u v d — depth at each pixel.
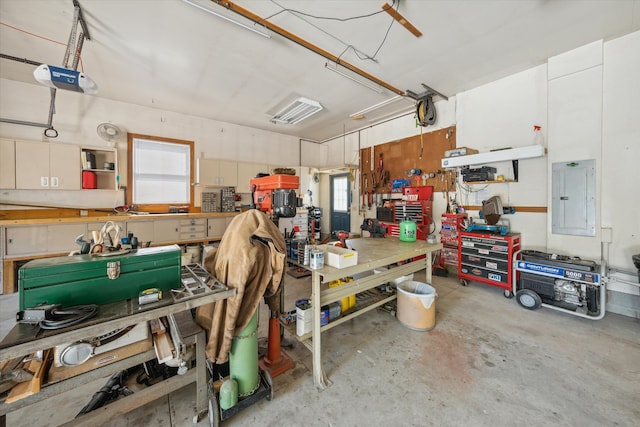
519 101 3.27
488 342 2.11
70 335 0.89
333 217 6.75
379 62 3.03
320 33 2.50
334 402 1.51
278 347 1.78
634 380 1.64
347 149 6.13
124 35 2.52
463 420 1.37
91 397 1.55
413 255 2.28
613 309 2.63
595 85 2.64
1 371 1.02
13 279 3.18
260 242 1.57
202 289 1.30
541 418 1.38
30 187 3.40
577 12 2.22
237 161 5.29
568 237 2.85
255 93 3.91
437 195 4.22
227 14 2.23
